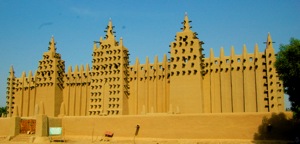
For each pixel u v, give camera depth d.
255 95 52.94
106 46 62.44
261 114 45.12
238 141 45.28
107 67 61.66
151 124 50.72
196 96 53.97
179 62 55.62
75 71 67.00
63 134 56.72
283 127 43.94
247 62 53.97
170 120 49.56
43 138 53.31
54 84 65.88
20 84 70.50
